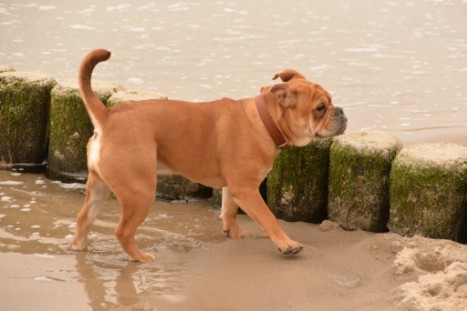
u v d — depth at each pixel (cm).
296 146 667
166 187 749
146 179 593
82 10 1599
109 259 613
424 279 539
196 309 527
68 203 729
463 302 503
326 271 583
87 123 787
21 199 735
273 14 1583
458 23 1505
